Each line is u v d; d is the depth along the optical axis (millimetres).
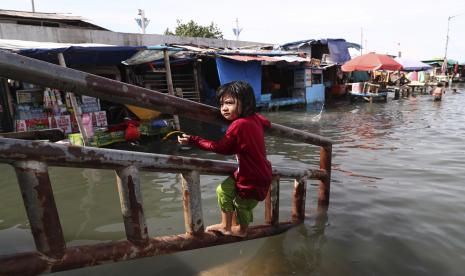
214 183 6656
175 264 3902
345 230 4645
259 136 3086
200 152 9742
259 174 3076
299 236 4469
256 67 17328
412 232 4594
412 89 32594
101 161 2477
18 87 11328
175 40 22688
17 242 4543
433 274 3684
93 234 4770
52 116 10875
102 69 13117
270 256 4039
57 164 2303
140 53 11906
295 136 4125
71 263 2426
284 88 22234
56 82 2301
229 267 3842
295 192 4562
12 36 16516
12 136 8125
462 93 31328
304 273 3713
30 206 2236
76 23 22859
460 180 6750
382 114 17875
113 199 6082
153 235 4602
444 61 45500
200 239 3172
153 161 2754
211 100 16875
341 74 27156
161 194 6223
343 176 7094
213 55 15586
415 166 7809
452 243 4312
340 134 12453
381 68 22031
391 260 3941
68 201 6012
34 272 2289
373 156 8859
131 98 2662
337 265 3852
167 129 11500
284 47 27031
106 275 3709
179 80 16562
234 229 3586
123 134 10477
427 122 14883
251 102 3051
